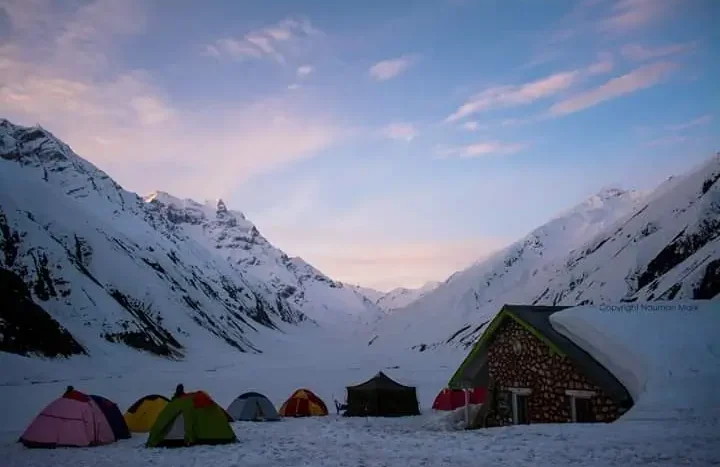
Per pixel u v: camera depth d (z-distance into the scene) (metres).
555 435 15.48
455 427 26.08
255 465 14.25
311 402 34.47
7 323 67.81
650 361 18.81
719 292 64.31
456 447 15.03
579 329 20.86
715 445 12.62
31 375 60.22
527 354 22.19
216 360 107.38
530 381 21.94
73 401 21.20
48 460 17.08
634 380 18.70
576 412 19.92
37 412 35.19
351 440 18.75
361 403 34.09
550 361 21.06
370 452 15.17
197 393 20.22
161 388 52.88
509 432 16.92
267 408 30.83
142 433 25.52
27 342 68.44
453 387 26.14
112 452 18.31
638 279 83.62
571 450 13.19
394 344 139.50
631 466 11.16
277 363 108.12
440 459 13.38
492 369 24.28
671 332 20.20
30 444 20.50
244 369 89.12
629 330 20.38
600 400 19.09
